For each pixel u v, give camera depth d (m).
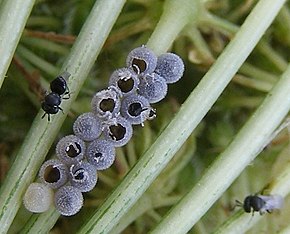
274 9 0.05
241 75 0.06
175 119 0.05
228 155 0.05
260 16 0.05
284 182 0.05
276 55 0.06
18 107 0.06
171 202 0.05
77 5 0.06
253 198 0.05
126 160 0.05
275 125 0.05
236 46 0.05
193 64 0.05
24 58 0.05
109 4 0.05
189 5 0.05
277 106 0.05
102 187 0.05
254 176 0.06
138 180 0.05
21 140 0.06
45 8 0.06
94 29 0.05
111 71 0.06
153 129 0.05
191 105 0.05
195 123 0.05
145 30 0.05
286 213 0.05
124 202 0.05
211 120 0.06
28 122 0.06
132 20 0.05
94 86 0.05
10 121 0.06
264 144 0.05
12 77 0.05
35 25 0.06
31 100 0.05
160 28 0.05
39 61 0.05
